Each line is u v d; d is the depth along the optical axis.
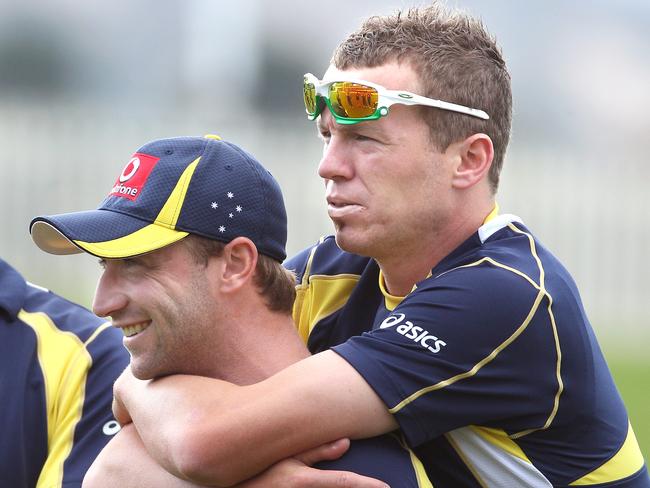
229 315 10.26
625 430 11.14
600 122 89.00
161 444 9.78
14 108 65.62
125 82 89.38
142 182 10.23
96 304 10.09
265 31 84.25
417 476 9.85
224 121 51.47
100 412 12.36
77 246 10.03
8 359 12.55
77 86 89.12
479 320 9.93
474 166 10.89
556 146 81.69
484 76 10.95
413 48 10.75
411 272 10.97
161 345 10.09
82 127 50.12
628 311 48.16
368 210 10.61
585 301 49.31
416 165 10.61
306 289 12.08
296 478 9.55
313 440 9.66
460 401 9.90
